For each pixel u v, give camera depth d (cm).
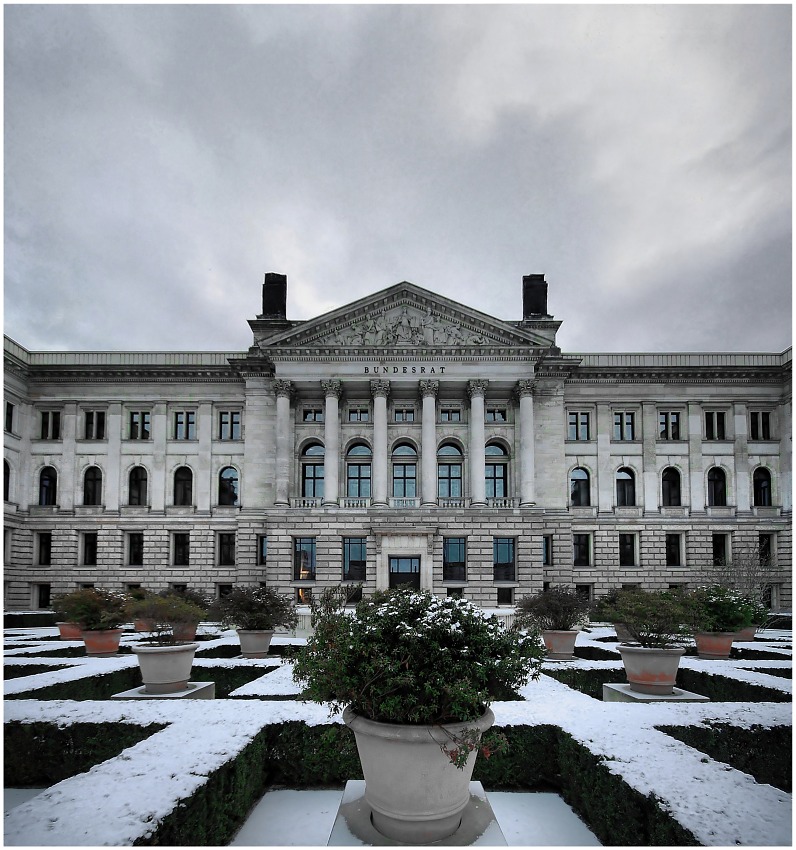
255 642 2947
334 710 1088
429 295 6306
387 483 6231
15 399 6694
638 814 980
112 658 2580
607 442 6788
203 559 6631
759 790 990
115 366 6756
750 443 6844
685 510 6719
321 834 1109
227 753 1143
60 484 6781
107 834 835
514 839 1093
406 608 1101
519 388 6275
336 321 6319
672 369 6744
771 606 6631
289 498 6278
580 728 1319
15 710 1479
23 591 6625
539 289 6919
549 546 6397
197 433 6838
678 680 2300
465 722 977
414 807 959
